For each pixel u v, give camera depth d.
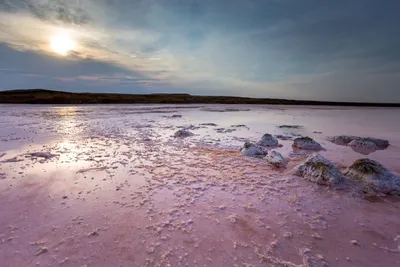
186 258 2.09
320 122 12.53
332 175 3.73
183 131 8.14
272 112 19.69
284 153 5.88
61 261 2.05
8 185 3.62
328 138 7.86
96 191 3.45
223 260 2.07
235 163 4.90
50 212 2.85
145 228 2.53
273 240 2.35
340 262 2.06
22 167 4.47
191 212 2.87
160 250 2.19
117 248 2.21
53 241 2.31
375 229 2.55
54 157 5.19
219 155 5.56
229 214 2.84
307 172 4.04
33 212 2.84
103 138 7.48
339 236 2.43
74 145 6.41
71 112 17.00
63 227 2.54
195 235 2.42
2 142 6.64
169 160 5.10
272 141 6.88
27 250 2.18
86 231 2.47
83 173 4.20
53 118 12.91
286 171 4.41
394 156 5.59
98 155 5.41
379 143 6.86
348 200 3.22
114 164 4.75
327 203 3.14
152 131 9.00
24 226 2.55
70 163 4.77
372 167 3.79
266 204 3.10
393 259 2.10
